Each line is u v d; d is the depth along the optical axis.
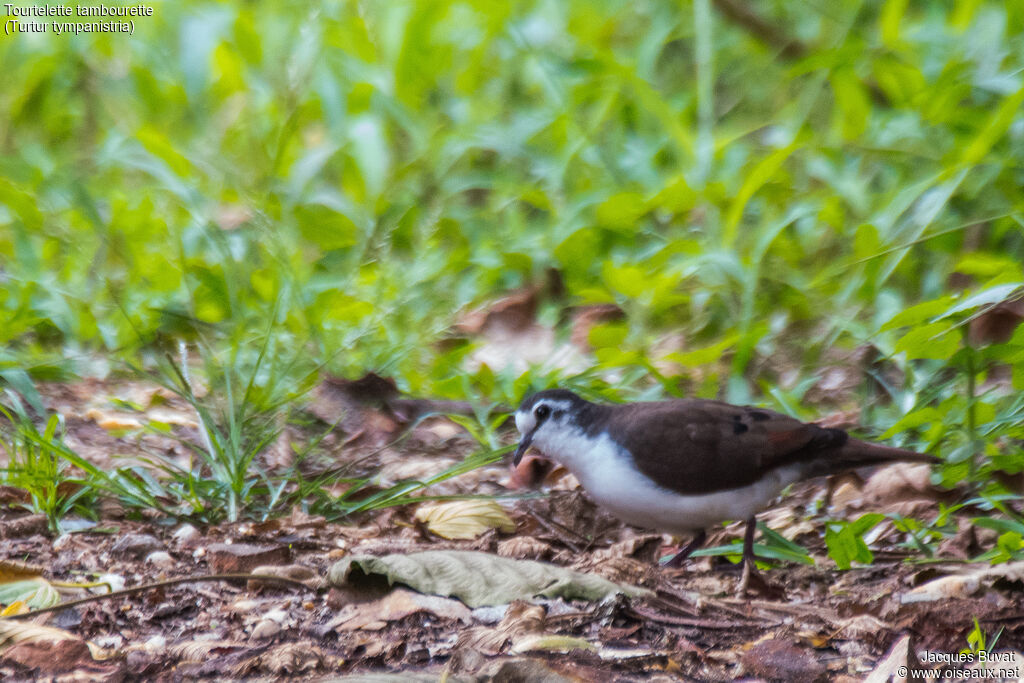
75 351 13.20
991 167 12.39
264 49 15.75
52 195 14.83
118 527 8.07
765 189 13.86
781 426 7.77
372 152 14.77
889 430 8.93
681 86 17.59
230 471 8.71
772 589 7.02
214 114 17.30
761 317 12.59
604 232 13.74
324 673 5.57
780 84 16.20
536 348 13.15
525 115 16.53
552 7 17.47
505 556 7.49
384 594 6.52
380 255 13.09
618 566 6.96
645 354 11.99
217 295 13.11
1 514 8.26
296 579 6.96
